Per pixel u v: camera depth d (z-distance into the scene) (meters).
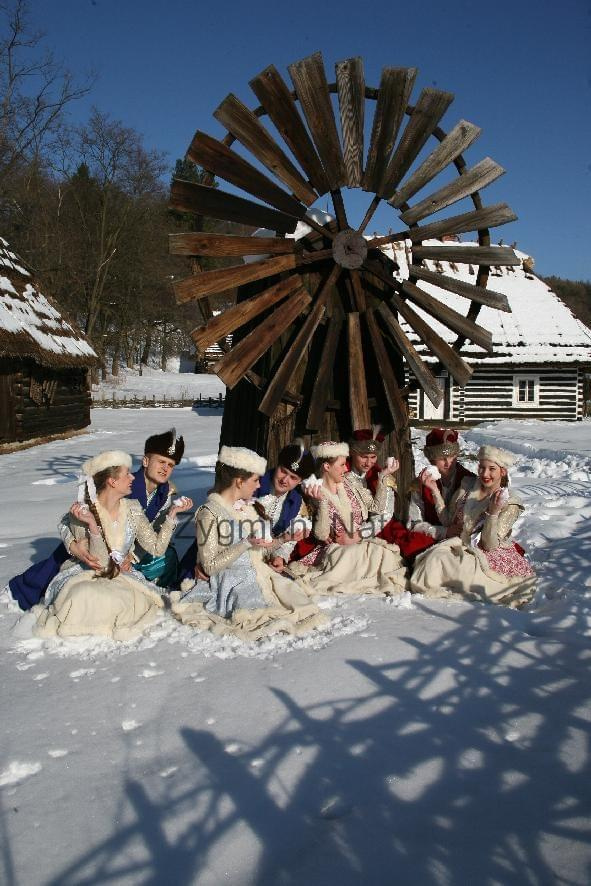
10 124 35.28
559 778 2.59
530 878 2.09
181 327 57.94
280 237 6.36
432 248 6.69
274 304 6.46
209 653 3.82
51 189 48.19
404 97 6.16
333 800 2.49
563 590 4.90
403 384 6.95
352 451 5.55
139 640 4.03
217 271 6.05
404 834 2.30
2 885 2.10
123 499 4.56
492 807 2.43
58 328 23.23
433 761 2.72
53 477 12.83
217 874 2.13
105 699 3.29
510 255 6.66
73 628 4.08
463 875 2.11
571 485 9.80
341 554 5.07
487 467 4.86
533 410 27.47
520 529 6.79
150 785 2.59
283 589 4.33
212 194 6.07
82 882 2.11
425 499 5.50
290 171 6.14
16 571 5.70
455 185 6.54
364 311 6.54
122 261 49.34
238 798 2.50
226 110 5.98
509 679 3.43
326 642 3.90
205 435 21.80
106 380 53.03
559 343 27.41
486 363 26.72
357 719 3.05
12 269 22.64
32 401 20.55
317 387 6.34
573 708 3.12
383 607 4.54
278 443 6.41
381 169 6.30
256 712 3.13
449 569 4.83
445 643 3.88
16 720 3.11
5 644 4.05
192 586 4.50
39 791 2.57
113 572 4.33
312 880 2.10
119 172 46.97
